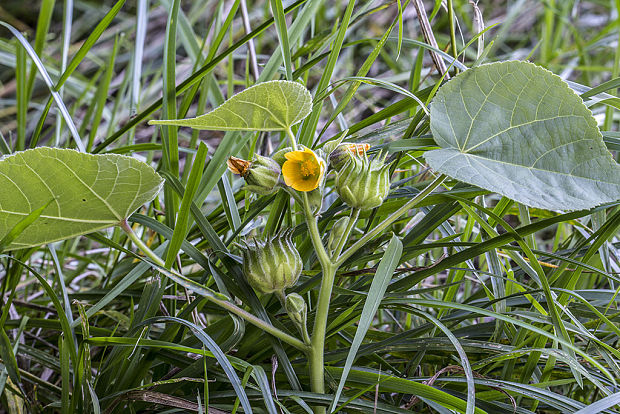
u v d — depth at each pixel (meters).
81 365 0.55
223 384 0.56
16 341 0.60
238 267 0.56
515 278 0.62
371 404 0.53
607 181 0.50
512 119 0.51
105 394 0.56
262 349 0.58
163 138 0.60
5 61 1.02
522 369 0.58
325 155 0.52
